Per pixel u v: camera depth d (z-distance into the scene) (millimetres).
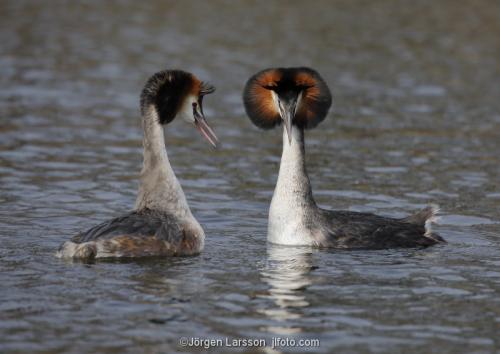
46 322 10953
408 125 24719
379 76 30797
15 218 15961
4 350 10164
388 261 13852
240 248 14469
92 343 10398
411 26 38750
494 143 22875
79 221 15906
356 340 10641
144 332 10734
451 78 30844
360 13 41125
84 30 37156
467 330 10992
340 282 12734
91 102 26641
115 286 12234
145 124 14344
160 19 39688
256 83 15070
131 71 30703
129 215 14062
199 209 17125
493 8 42125
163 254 13609
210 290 12227
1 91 27453
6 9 41000
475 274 13219
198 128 14664
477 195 18359
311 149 22156
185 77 14453
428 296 12188
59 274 12609
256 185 19094
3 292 11883
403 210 17281
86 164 20312
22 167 19797
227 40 35594
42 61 31797
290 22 39156
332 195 18281
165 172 14273
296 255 14117
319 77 15023
